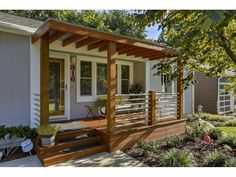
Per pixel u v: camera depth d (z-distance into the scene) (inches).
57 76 328.8
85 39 252.8
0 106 239.5
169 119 324.2
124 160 209.0
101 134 245.8
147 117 291.3
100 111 353.1
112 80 237.8
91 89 370.3
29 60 257.0
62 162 201.8
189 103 529.3
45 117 218.1
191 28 176.2
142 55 351.9
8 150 221.9
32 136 226.8
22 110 252.5
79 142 231.1
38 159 207.0
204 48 217.9
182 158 197.8
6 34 242.1
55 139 232.2
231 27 197.0
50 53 317.1
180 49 210.7
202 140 276.8
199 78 632.4
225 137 275.1
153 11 163.9
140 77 434.3
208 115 502.9
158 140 277.7
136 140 258.8
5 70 241.9
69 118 337.4
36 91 260.7
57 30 203.9
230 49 200.7
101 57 380.5
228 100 645.3
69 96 338.6
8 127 230.1
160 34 252.5
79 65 352.2
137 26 203.0
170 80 252.5
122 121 296.8
